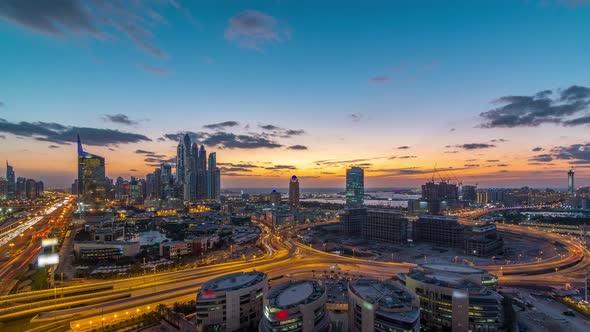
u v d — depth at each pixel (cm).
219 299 17125
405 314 14475
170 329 17725
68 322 18775
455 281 18700
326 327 16325
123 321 18525
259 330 15638
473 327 17225
